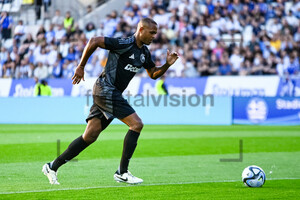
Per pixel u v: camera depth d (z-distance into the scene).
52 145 38.38
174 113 64.38
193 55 70.81
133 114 20.08
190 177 23.27
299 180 22.47
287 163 28.72
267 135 47.72
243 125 61.81
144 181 21.95
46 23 80.81
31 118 68.44
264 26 74.75
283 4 76.12
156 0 78.81
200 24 73.88
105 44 19.30
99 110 20.31
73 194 18.56
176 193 19.00
